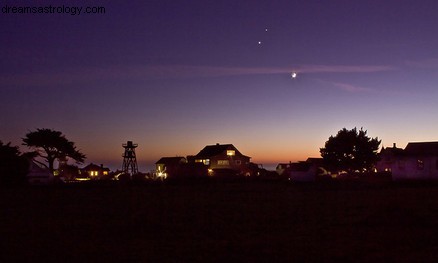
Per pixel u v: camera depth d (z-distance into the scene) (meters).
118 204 34.72
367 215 25.77
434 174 58.75
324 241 18.53
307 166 73.44
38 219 25.78
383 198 36.78
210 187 54.94
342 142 76.50
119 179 75.19
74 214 28.28
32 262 15.07
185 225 23.31
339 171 81.44
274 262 15.08
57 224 23.75
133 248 17.38
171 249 17.16
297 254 16.14
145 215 27.58
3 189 52.94
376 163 81.44
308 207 31.25
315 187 52.62
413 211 24.36
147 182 65.12
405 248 16.94
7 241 18.73
